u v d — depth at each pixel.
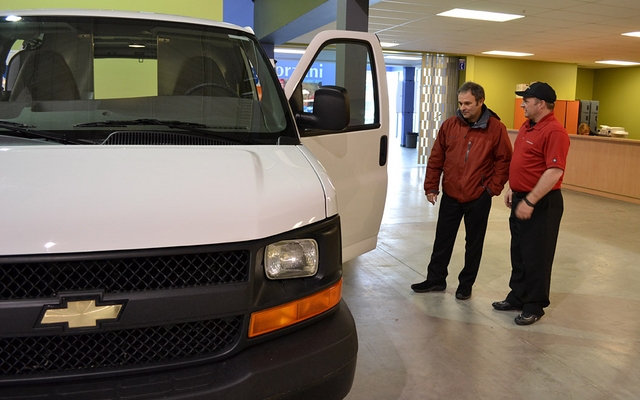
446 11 9.50
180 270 1.44
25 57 2.16
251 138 2.06
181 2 5.95
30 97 2.08
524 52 14.86
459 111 3.86
